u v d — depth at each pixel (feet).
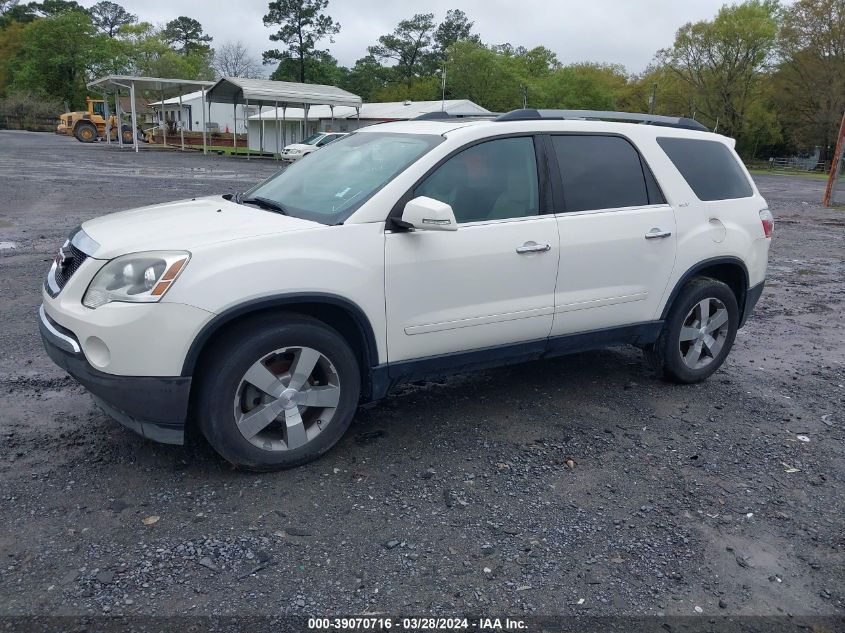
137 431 11.81
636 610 9.47
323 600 9.30
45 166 85.35
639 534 11.23
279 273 11.62
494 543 10.75
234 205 14.21
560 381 17.88
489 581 9.87
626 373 18.70
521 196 14.44
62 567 9.70
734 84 246.68
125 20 386.73
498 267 13.85
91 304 11.33
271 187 15.39
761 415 16.33
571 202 15.02
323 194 13.75
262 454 12.20
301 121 176.76
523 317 14.40
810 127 231.91
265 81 138.21
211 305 11.10
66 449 13.01
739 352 21.34
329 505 11.55
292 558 10.13
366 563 10.11
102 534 10.48
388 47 336.08
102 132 178.91
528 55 328.70
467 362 14.20
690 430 15.28
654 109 251.80
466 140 13.84
